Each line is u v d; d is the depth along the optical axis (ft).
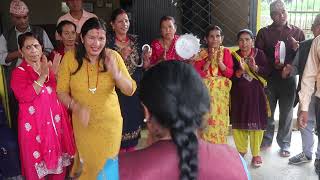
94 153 8.17
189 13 14.49
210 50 10.88
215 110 10.79
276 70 12.34
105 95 8.05
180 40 10.30
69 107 7.88
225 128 11.09
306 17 16.44
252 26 14.42
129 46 10.25
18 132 9.06
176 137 3.10
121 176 3.08
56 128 9.14
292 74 11.28
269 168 11.64
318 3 16.37
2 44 11.51
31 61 8.82
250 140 11.75
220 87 10.75
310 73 8.68
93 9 21.25
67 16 12.32
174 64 3.26
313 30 10.87
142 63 10.27
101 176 3.14
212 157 3.23
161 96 3.10
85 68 7.94
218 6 14.66
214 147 3.34
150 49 10.25
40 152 8.96
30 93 8.62
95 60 7.94
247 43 11.22
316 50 8.55
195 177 3.06
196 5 14.46
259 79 11.29
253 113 11.24
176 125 3.10
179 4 14.33
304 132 11.73
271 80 12.54
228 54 10.98
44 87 8.89
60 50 10.76
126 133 10.26
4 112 9.52
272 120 12.98
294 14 16.44
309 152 11.82
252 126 11.25
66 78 8.02
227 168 3.22
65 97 7.91
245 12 14.51
